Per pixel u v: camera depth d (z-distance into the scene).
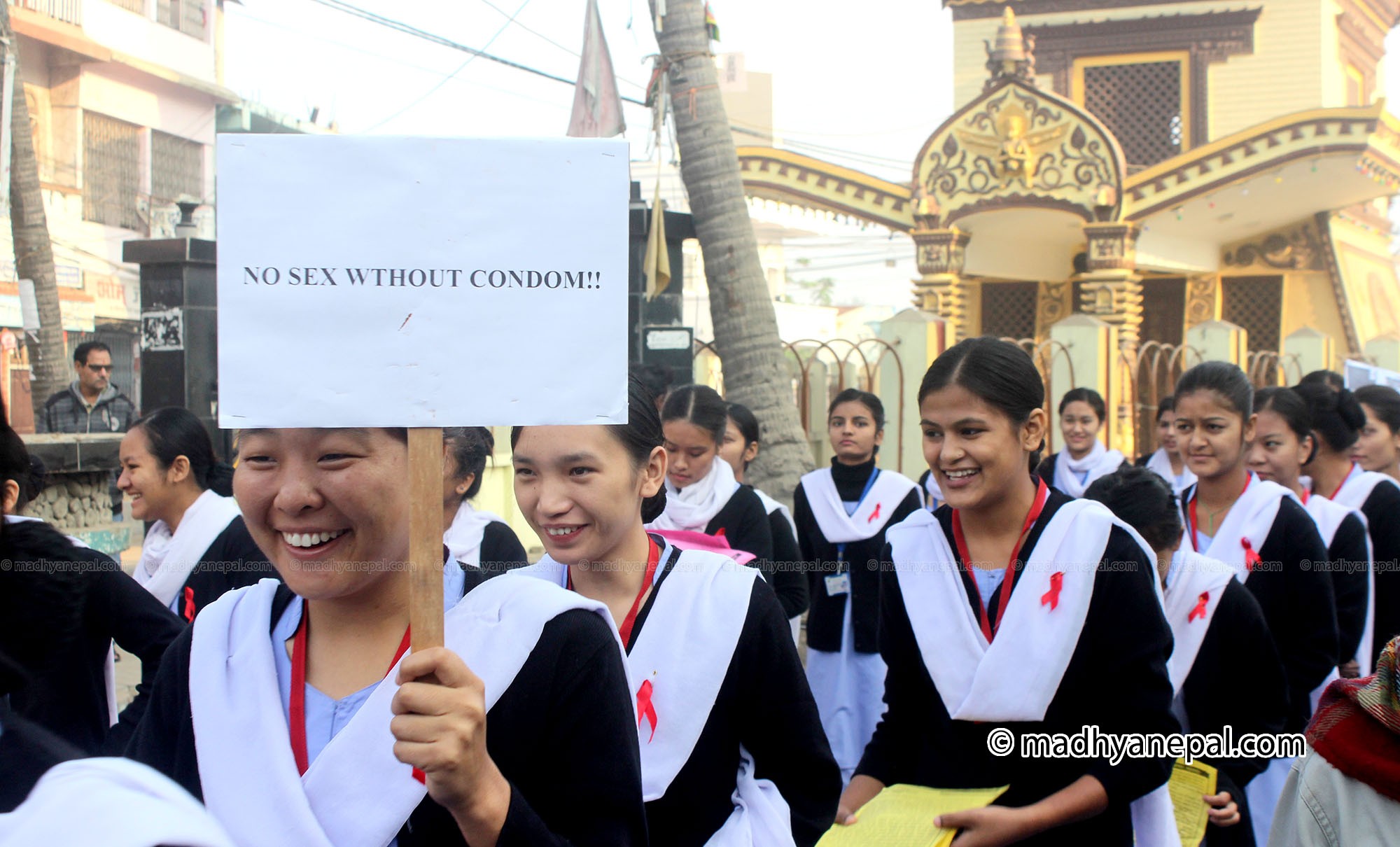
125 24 18.67
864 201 15.72
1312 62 17.55
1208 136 18.02
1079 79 18.66
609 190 1.57
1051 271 17.94
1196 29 17.98
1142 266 16.67
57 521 7.36
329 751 1.54
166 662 1.73
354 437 1.58
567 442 2.41
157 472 3.76
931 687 2.65
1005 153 14.64
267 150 1.51
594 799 1.63
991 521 2.65
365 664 1.67
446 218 1.53
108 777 1.07
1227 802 2.98
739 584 2.50
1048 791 2.51
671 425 4.55
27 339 11.49
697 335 24.73
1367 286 19.09
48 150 17.70
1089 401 7.14
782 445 8.22
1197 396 3.81
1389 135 14.45
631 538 2.55
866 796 2.74
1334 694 2.20
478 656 1.62
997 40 14.75
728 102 24.95
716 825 2.39
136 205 19.00
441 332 1.53
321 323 1.51
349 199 1.52
